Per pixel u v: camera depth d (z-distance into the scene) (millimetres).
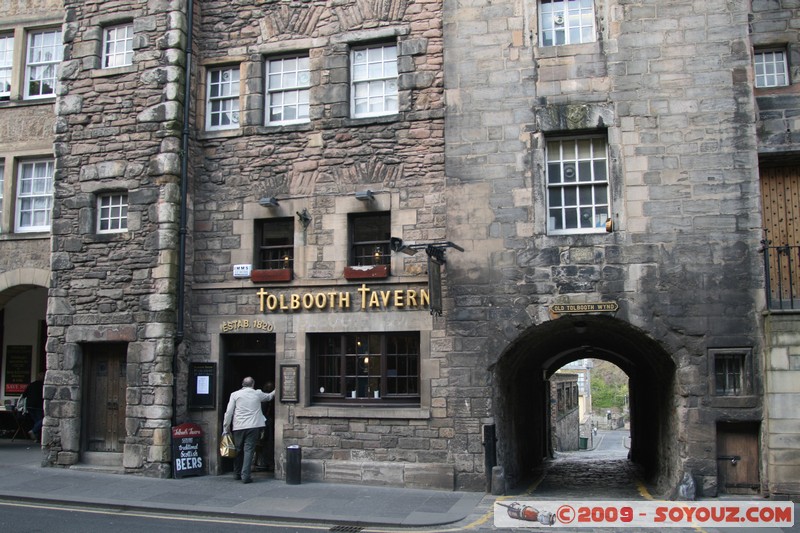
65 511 10680
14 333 19172
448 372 12773
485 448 12414
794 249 12781
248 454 12875
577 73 12812
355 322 13375
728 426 11953
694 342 11969
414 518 10250
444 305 12898
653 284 12148
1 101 16484
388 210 13516
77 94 14828
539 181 12742
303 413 13391
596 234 12438
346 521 10102
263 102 14594
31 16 16516
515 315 12570
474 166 13016
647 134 12438
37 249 15766
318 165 13961
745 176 12125
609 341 17297
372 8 14047
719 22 12461
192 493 11836
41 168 16328
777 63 13234
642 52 12625
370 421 13078
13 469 13820
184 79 14461
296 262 13828
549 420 25234
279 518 10281
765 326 11688
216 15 14898
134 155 14273
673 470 12664
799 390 11422
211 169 14523
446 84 13297
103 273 14125
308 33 14367
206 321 14172
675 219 12211
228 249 14250
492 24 13258
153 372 13523
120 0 14875
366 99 14172
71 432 13977
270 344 14195
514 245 12703
